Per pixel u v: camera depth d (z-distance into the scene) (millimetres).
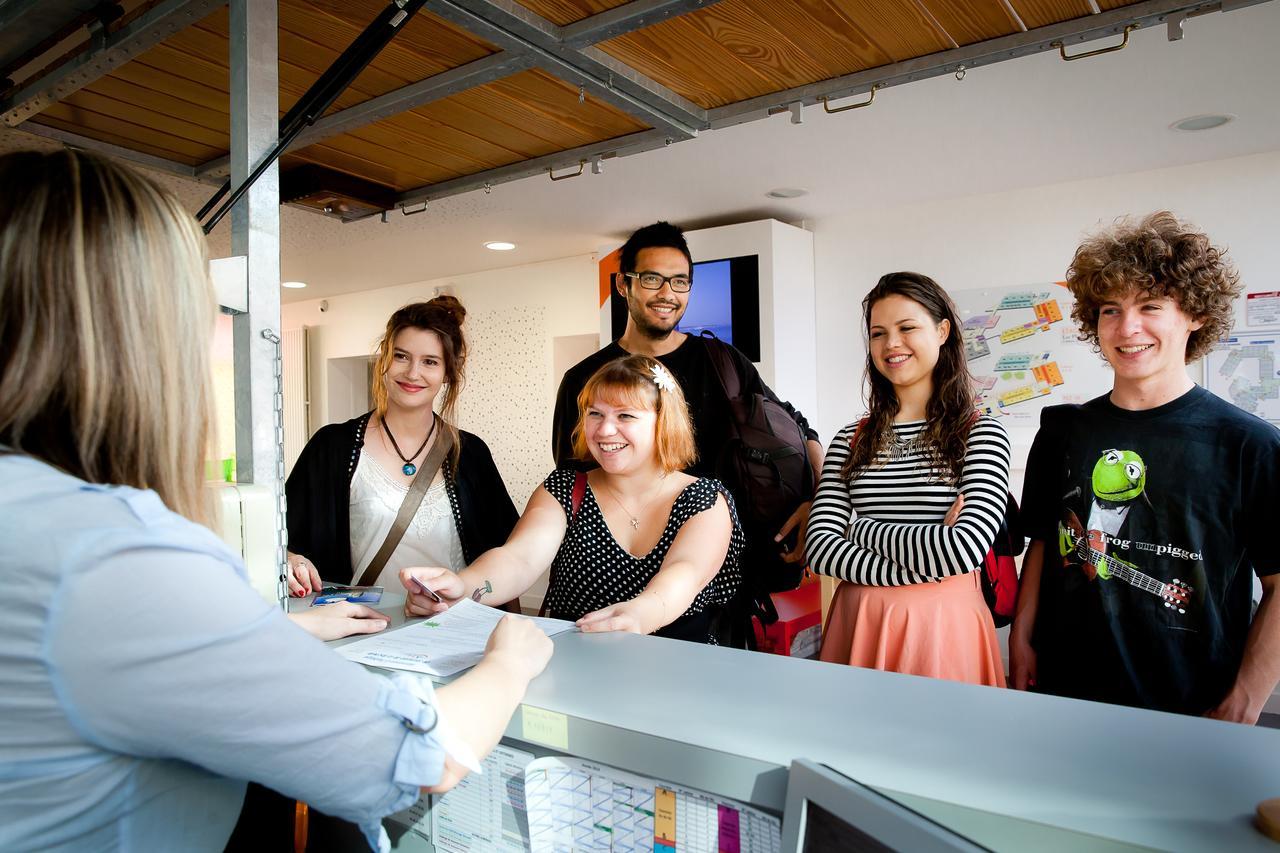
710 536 1503
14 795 478
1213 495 1401
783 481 2451
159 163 2059
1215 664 1396
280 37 1395
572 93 1591
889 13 1280
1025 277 4188
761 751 645
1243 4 1183
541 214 4578
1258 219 3635
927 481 1648
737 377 2611
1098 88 2875
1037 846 527
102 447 554
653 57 1422
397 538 2092
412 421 2176
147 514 508
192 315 590
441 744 587
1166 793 568
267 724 507
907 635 1578
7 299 520
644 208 4500
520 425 6223
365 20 1330
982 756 633
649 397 1567
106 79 1558
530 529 1601
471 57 1405
